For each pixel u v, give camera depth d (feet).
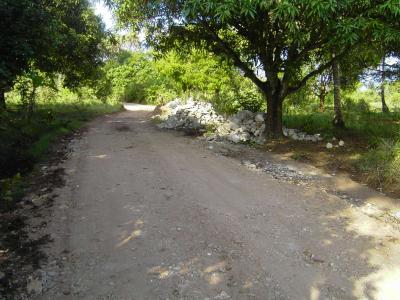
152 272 14.30
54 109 66.85
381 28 28.81
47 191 22.58
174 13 37.83
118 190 22.90
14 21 28.30
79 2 55.01
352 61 46.65
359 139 38.45
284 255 15.55
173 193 22.49
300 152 34.65
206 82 79.46
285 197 22.31
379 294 13.10
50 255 15.42
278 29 36.58
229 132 42.52
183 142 39.19
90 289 13.28
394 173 25.27
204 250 15.88
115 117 72.23
